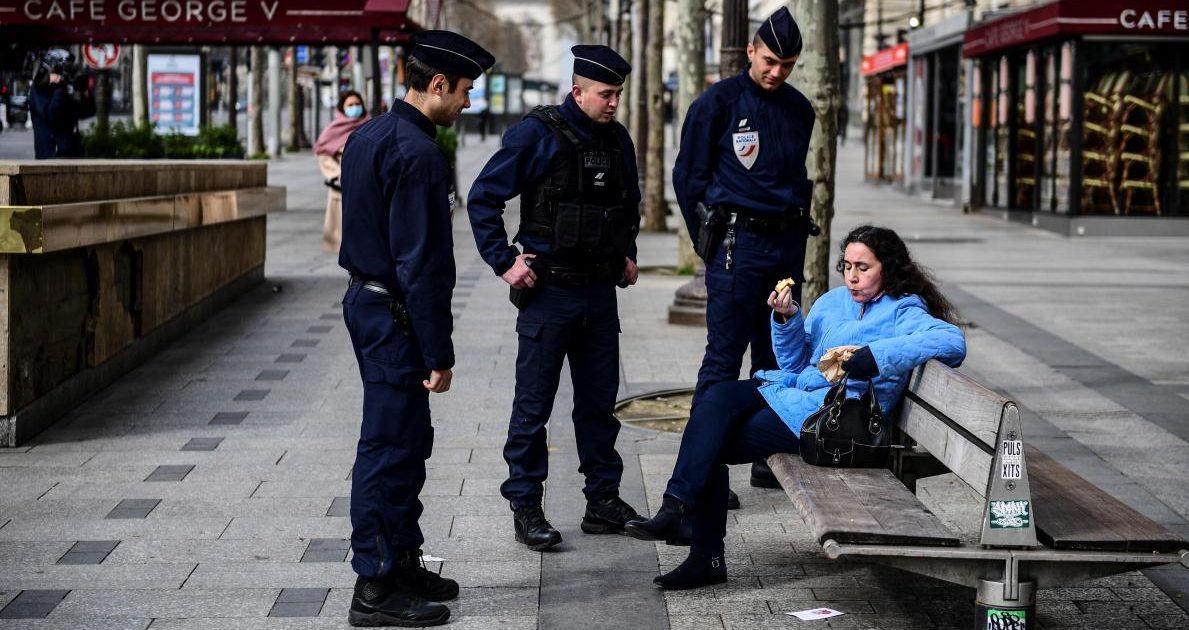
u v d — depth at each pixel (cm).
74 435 714
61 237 683
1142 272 1552
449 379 450
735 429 495
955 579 399
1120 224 2042
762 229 586
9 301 674
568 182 536
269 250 1706
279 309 1191
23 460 662
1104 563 395
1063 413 800
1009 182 2383
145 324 937
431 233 438
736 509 600
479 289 1355
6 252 655
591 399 559
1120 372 931
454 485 629
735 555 535
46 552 526
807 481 454
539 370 545
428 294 439
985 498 396
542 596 486
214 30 1716
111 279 848
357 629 454
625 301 1290
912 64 3144
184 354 961
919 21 3134
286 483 626
